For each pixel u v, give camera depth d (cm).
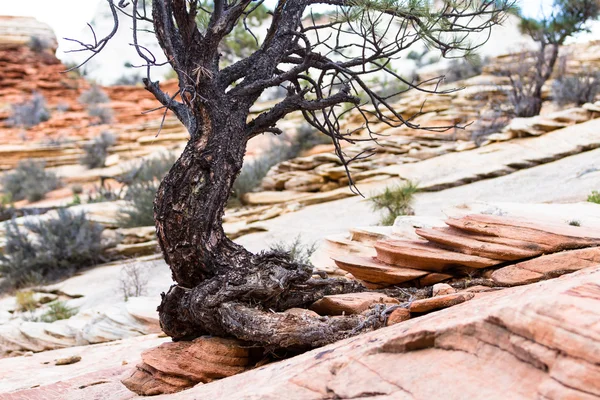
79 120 4094
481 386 300
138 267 1638
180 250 539
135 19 512
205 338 536
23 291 1655
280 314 505
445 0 545
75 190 3173
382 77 3219
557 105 2452
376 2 494
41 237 1861
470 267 575
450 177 1767
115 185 3219
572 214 824
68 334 1067
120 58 4819
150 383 533
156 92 601
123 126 3906
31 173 3388
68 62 4762
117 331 1019
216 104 541
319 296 574
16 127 4056
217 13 549
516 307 306
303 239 1520
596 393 260
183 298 548
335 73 582
